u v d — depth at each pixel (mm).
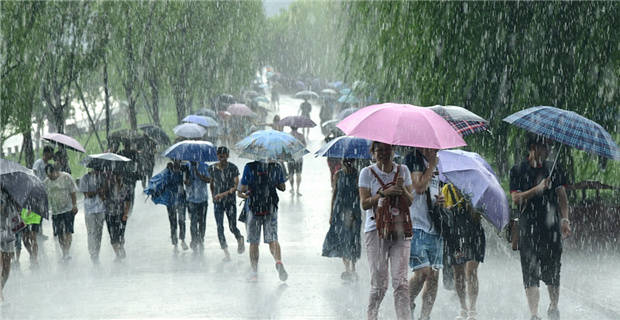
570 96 22500
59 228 21281
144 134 36562
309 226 27875
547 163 13109
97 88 54531
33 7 30469
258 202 17969
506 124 24094
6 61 29312
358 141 18438
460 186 12867
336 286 17594
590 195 26984
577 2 22172
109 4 39031
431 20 24031
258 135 19016
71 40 36531
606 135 12500
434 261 12680
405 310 11703
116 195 21234
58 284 18016
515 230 13562
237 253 22828
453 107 14453
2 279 15656
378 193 11641
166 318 14273
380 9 26188
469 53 23422
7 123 30031
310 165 50750
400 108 11664
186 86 67312
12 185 15438
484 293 16188
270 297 16359
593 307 14719
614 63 22062
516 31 22891
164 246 23969
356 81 27734
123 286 17641
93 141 64812
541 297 15656
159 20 55125
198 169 22453
